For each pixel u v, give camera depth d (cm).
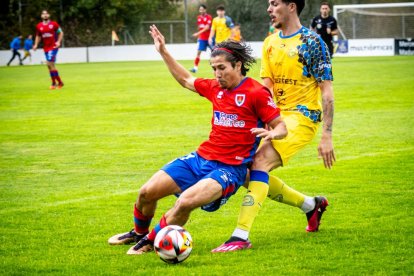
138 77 3025
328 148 662
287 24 680
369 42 4628
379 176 968
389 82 2397
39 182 980
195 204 596
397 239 656
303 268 572
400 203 809
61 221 762
